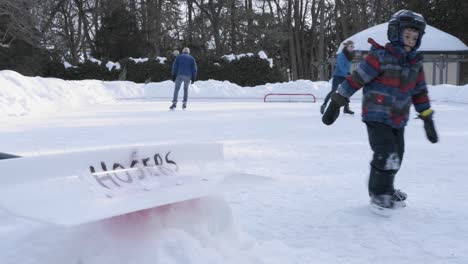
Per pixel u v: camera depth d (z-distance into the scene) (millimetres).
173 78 14547
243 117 11555
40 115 12367
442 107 15094
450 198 3564
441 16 30266
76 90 17453
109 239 1860
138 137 7547
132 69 29969
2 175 1424
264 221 2953
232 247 2119
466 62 25594
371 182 3191
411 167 4836
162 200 1607
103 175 1658
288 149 6156
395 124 3152
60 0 32875
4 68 26375
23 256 1997
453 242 2602
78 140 7180
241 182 2080
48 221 1331
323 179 4254
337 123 9711
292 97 21688
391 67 3080
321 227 2844
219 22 39156
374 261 2307
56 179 1540
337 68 9984
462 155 5605
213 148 2117
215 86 23094
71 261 1873
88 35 36750
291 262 2186
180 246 1848
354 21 40500
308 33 48094
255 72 29406
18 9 24625
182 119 11031
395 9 36719
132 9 36312
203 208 2135
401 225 2900
